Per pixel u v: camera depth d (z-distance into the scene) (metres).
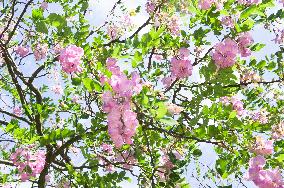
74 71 3.57
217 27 4.50
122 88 2.77
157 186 4.06
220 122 3.94
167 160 4.32
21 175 4.40
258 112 5.43
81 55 3.58
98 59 3.72
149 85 3.45
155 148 4.58
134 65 3.41
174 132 3.94
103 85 3.04
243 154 4.01
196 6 4.31
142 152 4.38
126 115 2.74
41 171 4.82
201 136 3.86
